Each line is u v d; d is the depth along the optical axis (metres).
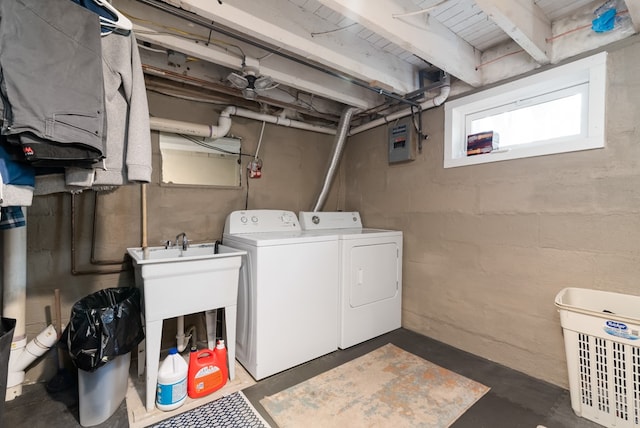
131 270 2.11
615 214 1.52
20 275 1.69
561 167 1.71
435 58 1.77
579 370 1.46
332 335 2.16
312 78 2.27
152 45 1.94
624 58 1.49
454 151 2.28
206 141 2.42
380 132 2.89
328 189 2.94
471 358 2.08
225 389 1.69
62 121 0.90
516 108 2.01
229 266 1.74
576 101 1.75
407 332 2.54
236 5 1.46
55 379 1.76
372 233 2.41
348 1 1.34
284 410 1.52
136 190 2.12
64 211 1.90
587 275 1.62
